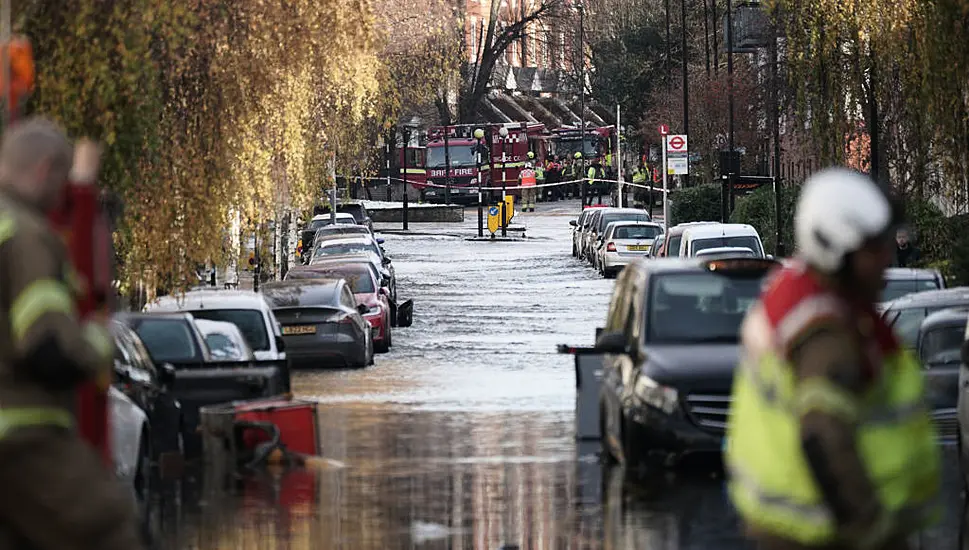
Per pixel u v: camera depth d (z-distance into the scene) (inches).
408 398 2348.7
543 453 1694.1
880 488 493.7
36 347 628.7
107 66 1866.4
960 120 2428.6
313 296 2933.1
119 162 1891.0
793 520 494.0
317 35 2306.8
